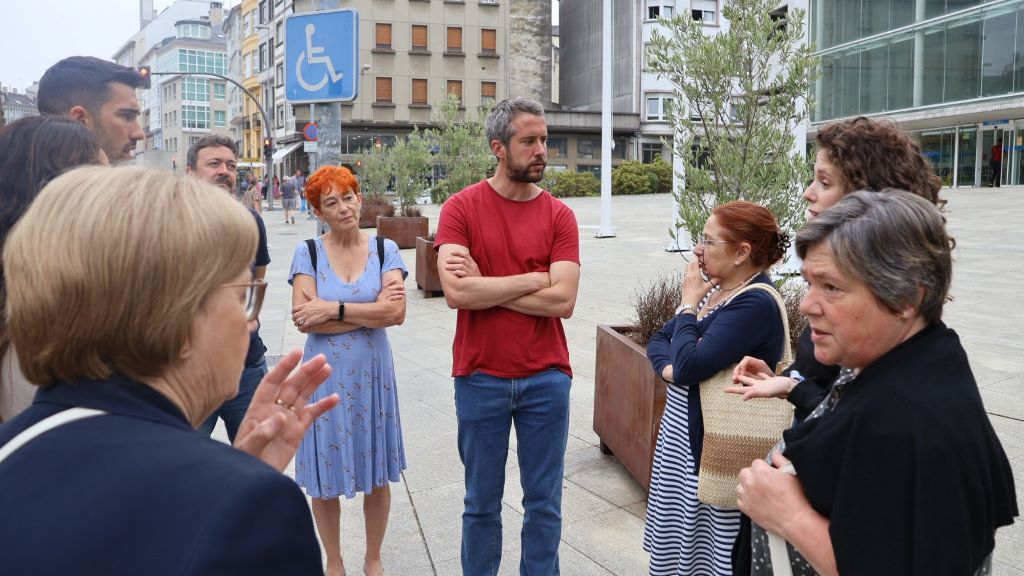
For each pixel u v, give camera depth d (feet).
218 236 3.50
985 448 4.38
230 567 2.80
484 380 9.70
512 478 14.66
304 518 3.10
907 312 4.61
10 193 6.32
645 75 179.63
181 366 3.55
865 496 4.34
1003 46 88.28
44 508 2.98
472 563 9.98
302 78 17.93
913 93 98.32
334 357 10.90
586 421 17.81
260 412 4.58
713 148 14.32
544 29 180.86
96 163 6.84
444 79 173.37
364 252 11.44
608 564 11.38
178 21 328.70
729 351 7.80
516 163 9.59
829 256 4.74
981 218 61.11
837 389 5.22
